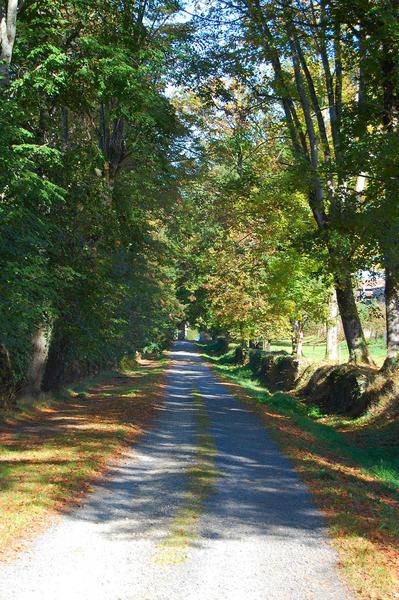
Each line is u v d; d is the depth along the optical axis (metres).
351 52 17.56
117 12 17.41
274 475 10.13
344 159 16.00
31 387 19.36
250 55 21.03
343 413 21.59
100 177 19.33
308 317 32.72
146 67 17.36
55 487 8.37
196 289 61.53
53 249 16.03
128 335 33.97
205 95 22.25
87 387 27.92
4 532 6.33
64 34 16.48
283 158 26.08
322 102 24.30
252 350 47.25
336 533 6.75
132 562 5.71
